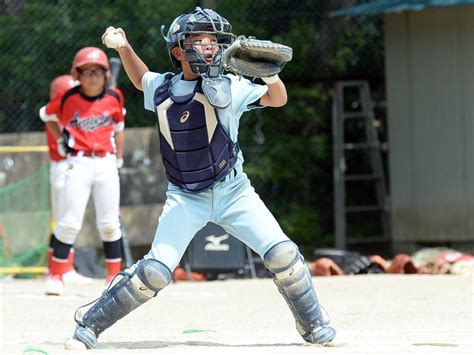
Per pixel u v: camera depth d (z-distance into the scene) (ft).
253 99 63.57
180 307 100.01
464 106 165.58
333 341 65.87
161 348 65.57
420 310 95.04
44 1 186.60
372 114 185.26
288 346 66.44
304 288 65.41
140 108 183.21
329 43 191.11
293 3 191.01
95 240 158.71
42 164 161.89
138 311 96.37
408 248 171.53
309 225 190.90
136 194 160.97
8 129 183.73
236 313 94.89
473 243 165.17
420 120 169.37
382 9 169.07
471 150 164.86
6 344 71.61
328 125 196.03
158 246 63.62
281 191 192.75
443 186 167.22
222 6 189.37
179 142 63.21
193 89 63.36
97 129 109.50
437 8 166.91
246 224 64.18
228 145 63.52
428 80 168.45
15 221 156.97
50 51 184.65
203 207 63.87
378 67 191.11
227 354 60.29
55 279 111.24
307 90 191.52
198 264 141.18
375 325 83.51
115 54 185.16
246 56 60.44
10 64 184.65
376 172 185.68
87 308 65.26
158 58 184.65
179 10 186.19
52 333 79.46
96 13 185.68
